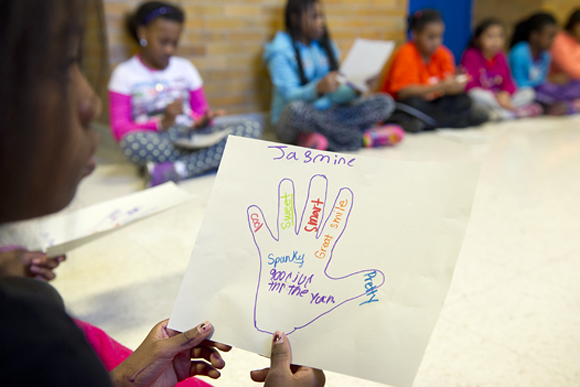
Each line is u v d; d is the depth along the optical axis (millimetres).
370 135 2406
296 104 2240
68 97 252
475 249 1231
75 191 288
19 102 233
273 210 454
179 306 440
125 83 1999
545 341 846
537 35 3416
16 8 223
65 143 256
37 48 233
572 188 1726
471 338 858
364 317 409
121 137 1937
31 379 238
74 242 714
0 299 253
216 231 452
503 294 1010
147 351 431
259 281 439
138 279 1098
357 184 447
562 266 1134
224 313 437
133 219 789
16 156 238
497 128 2971
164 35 1982
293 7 2441
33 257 722
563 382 742
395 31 3307
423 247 411
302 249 440
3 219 255
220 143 1937
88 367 259
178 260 1190
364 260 423
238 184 463
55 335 254
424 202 424
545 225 1386
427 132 2908
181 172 1830
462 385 741
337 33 3033
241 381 763
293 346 420
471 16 4176
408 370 388
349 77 2236
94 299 1013
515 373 764
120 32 2170
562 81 4379
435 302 393
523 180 1825
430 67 2973
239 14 2613
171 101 2129
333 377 779
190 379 595
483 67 3258
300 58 2471
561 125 3057
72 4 247
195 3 2447
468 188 413
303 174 459
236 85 2719
